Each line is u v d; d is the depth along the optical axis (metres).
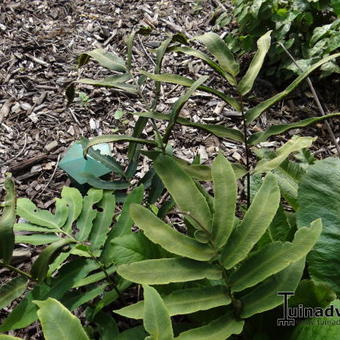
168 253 0.70
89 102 1.30
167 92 1.34
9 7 1.59
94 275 0.73
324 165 0.70
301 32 1.35
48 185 1.09
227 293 0.58
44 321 0.50
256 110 0.68
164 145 0.69
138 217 0.58
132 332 0.68
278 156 0.67
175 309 0.57
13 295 0.67
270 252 0.58
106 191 0.85
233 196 0.59
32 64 1.41
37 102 1.30
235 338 0.68
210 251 0.57
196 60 1.43
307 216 0.68
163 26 1.56
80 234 0.78
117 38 1.51
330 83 1.33
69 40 1.50
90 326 0.79
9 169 1.12
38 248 0.96
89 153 0.79
